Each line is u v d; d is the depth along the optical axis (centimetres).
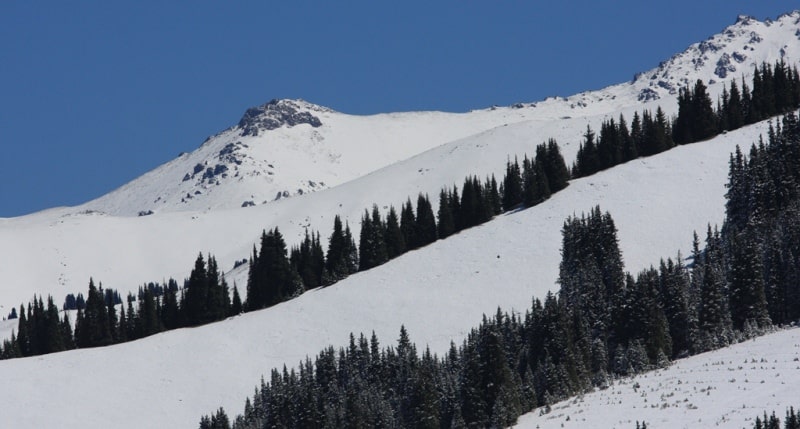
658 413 15225
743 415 14175
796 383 15275
